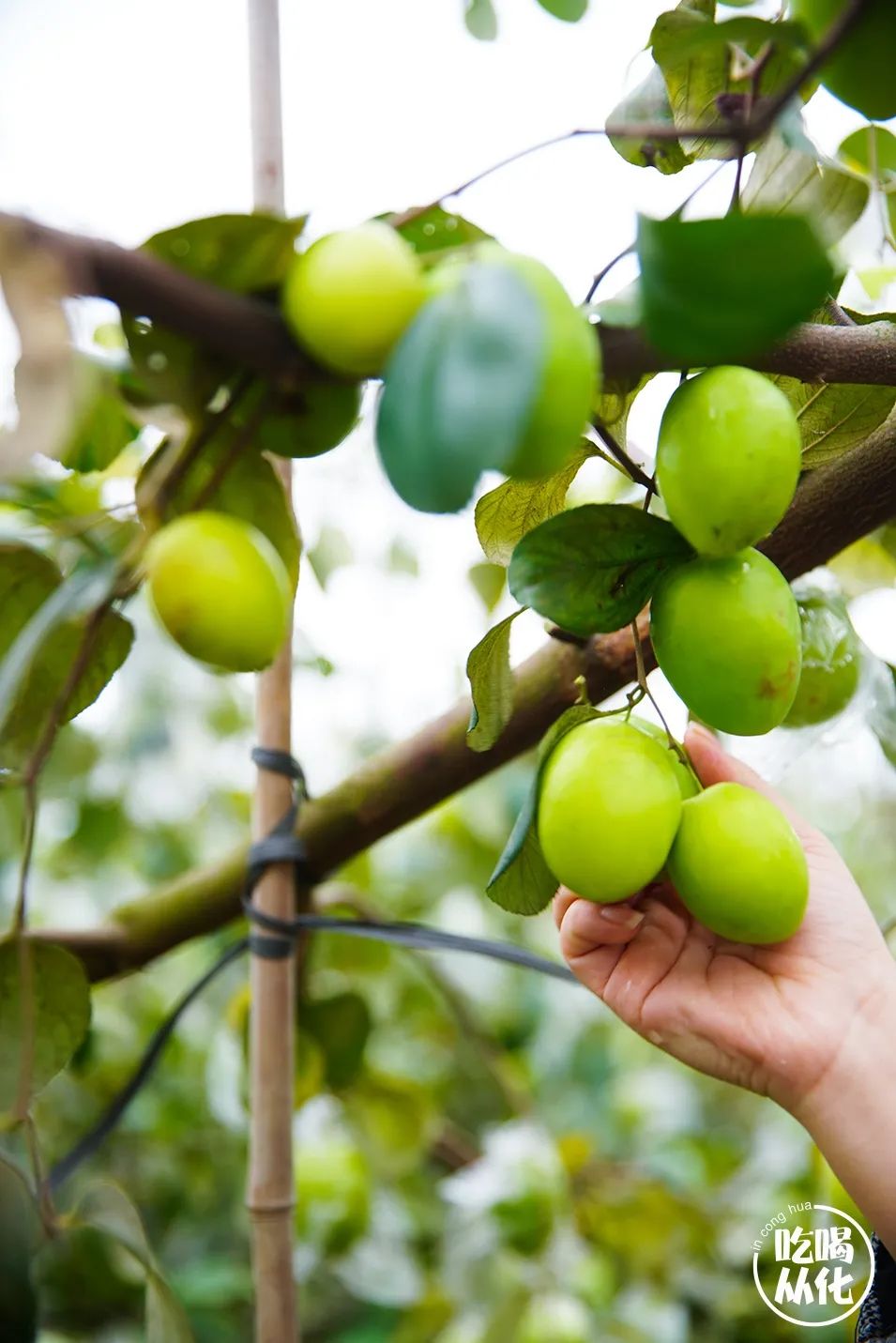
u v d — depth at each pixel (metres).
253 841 0.60
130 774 1.07
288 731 0.60
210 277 0.35
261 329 0.34
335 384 0.36
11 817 1.02
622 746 0.43
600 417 0.45
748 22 0.37
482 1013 1.22
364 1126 0.89
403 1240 1.00
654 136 0.35
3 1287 0.49
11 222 0.31
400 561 1.00
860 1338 0.55
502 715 0.47
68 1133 1.09
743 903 0.44
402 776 0.59
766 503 0.38
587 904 0.55
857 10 0.32
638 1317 0.89
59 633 0.44
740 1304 0.93
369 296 0.33
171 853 1.17
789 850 0.44
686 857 0.44
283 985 0.59
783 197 0.52
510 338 0.32
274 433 0.38
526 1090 1.16
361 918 0.79
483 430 0.31
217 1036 1.00
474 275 0.33
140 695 1.05
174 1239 1.11
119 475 0.72
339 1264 0.92
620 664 0.54
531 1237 0.87
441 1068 1.22
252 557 0.36
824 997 0.55
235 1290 1.02
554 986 1.37
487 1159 0.94
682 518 0.39
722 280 0.33
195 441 0.37
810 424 0.47
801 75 0.33
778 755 0.57
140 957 0.64
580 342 0.33
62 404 0.31
